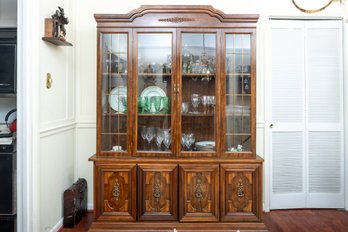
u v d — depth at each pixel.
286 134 3.11
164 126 2.62
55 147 2.53
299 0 2.37
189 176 2.46
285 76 3.09
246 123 2.57
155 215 2.46
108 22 2.52
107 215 2.46
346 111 3.08
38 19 2.15
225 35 2.53
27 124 2.08
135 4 3.02
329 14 3.04
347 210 3.07
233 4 3.04
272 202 3.10
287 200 3.11
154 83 2.62
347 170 3.09
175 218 2.46
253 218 2.46
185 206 2.46
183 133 2.59
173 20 2.52
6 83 2.28
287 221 2.80
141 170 2.46
